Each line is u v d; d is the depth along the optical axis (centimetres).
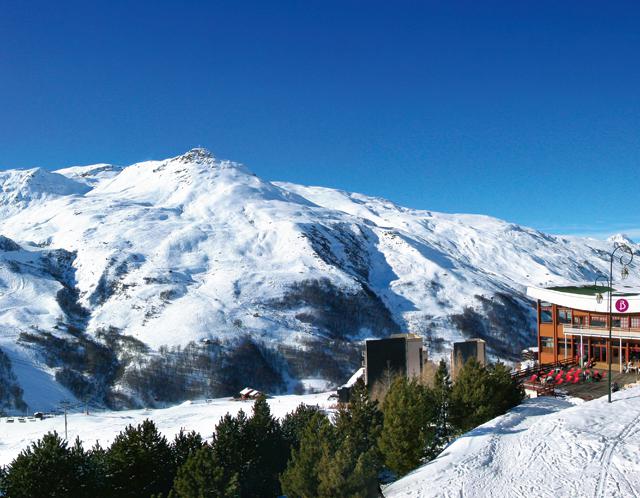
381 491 2892
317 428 3183
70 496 2856
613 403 3700
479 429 3506
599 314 6241
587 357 6206
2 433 7662
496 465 2867
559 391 4603
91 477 2967
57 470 2828
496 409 3900
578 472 2603
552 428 3256
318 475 2688
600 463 2659
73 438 6844
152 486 3158
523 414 3841
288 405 7975
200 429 6712
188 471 2778
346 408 3884
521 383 4309
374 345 5453
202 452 2822
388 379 5047
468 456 3034
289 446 3772
